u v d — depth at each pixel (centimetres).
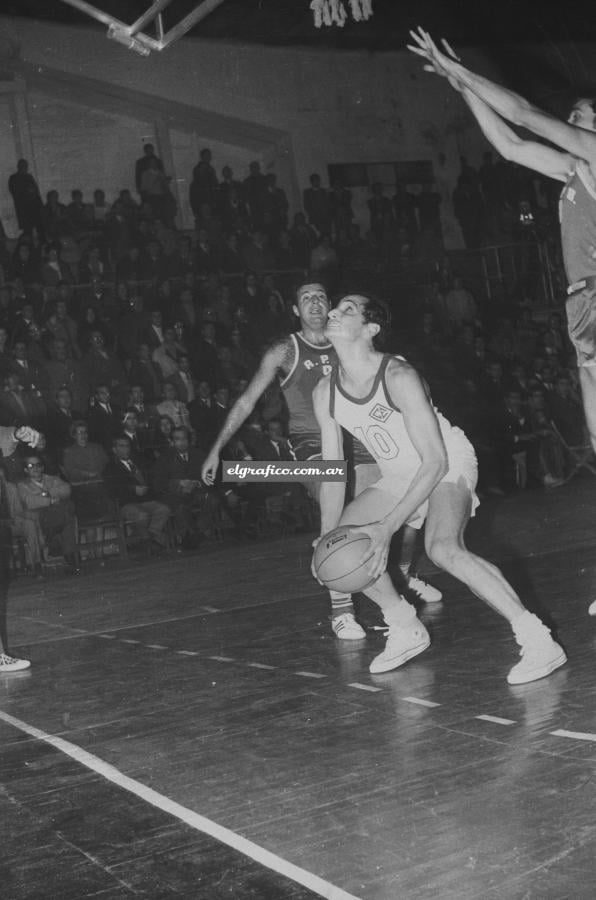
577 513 948
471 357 1409
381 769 284
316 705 362
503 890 203
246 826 251
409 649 402
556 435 1337
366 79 1769
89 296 1291
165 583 787
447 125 1825
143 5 1568
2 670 488
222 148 1694
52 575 986
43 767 319
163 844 244
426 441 365
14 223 1555
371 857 226
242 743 324
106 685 433
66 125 1584
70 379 1158
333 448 402
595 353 415
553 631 434
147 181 1525
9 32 1525
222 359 1288
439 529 371
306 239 1563
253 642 494
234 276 1441
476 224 1748
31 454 1005
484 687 359
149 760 316
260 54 1695
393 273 1628
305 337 523
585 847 218
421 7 1745
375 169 1780
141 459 1098
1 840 256
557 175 405
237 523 1122
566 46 1841
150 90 1622
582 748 281
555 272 1723
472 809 247
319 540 387
